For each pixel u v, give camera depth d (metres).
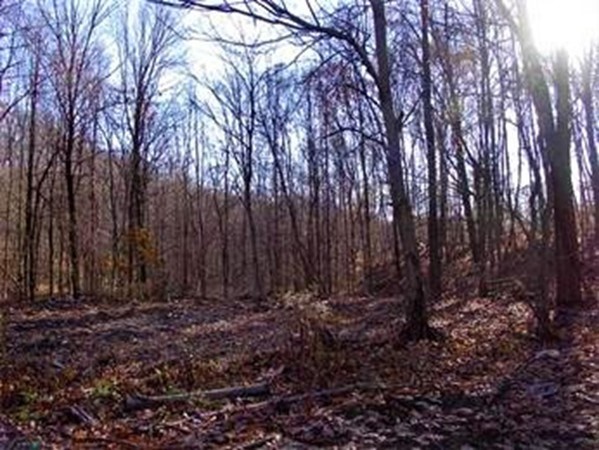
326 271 40.34
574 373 9.83
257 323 18.91
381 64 13.16
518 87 21.77
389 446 6.89
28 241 32.47
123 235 36.09
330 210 46.00
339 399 8.65
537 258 14.15
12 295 31.88
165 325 19.59
